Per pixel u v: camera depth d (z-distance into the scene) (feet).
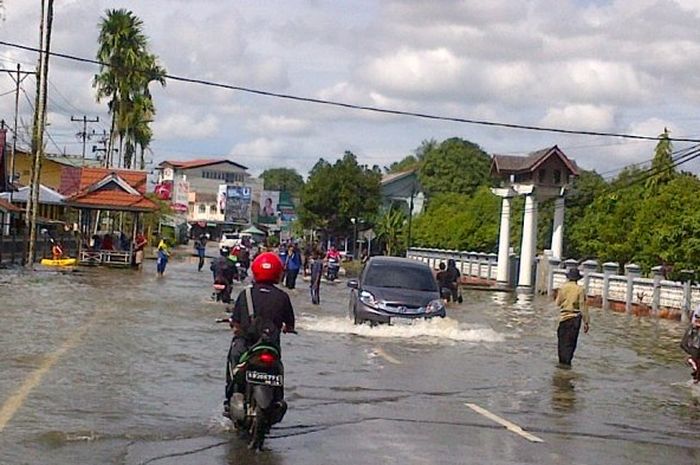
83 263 173.88
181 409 40.06
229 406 34.86
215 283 102.83
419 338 76.48
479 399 47.50
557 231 186.19
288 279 141.08
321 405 43.14
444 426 39.52
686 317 118.83
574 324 64.08
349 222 308.81
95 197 175.94
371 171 312.29
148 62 232.32
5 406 38.81
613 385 56.18
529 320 106.73
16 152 256.73
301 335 73.67
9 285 113.50
